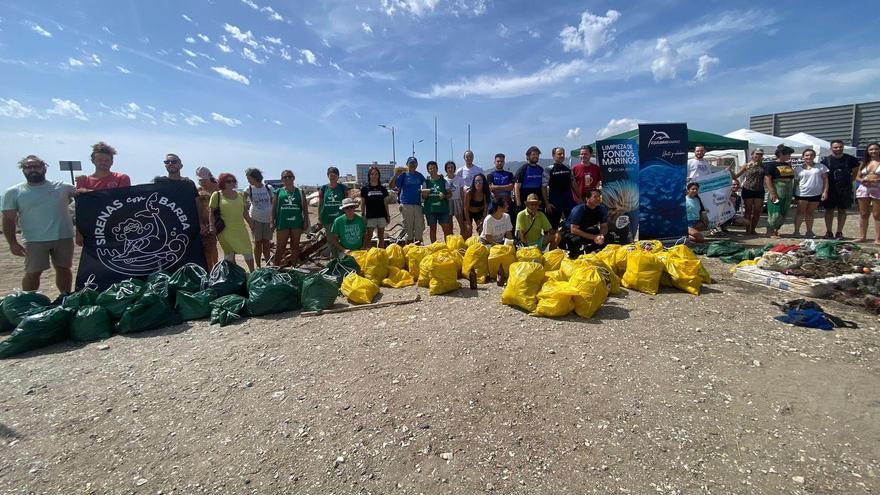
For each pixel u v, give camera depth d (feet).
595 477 7.34
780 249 21.18
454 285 18.70
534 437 8.46
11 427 9.36
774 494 6.81
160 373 11.86
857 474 7.13
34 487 7.52
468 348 12.65
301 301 17.37
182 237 21.09
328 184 27.84
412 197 28.43
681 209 28.12
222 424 9.30
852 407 9.02
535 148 26.58
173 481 7.59
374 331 14.42
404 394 10.21
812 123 93.86
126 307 15.42
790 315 13.91
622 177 27.58
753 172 31.09
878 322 13.73
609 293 17.28
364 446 8.38
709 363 11.25
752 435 8.25
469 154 31.37
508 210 27.53
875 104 84.33
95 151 20.30
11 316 15.06
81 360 12.87
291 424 9.20
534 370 11.18
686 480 7.18
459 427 8.86
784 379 10.30
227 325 15.71
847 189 27.09
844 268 17.78
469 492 7.13
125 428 9.26
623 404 9.48
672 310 15.35
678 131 27.76
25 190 17.10
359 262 21.30
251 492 7.27
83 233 19.67
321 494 7.19
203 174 24.57
